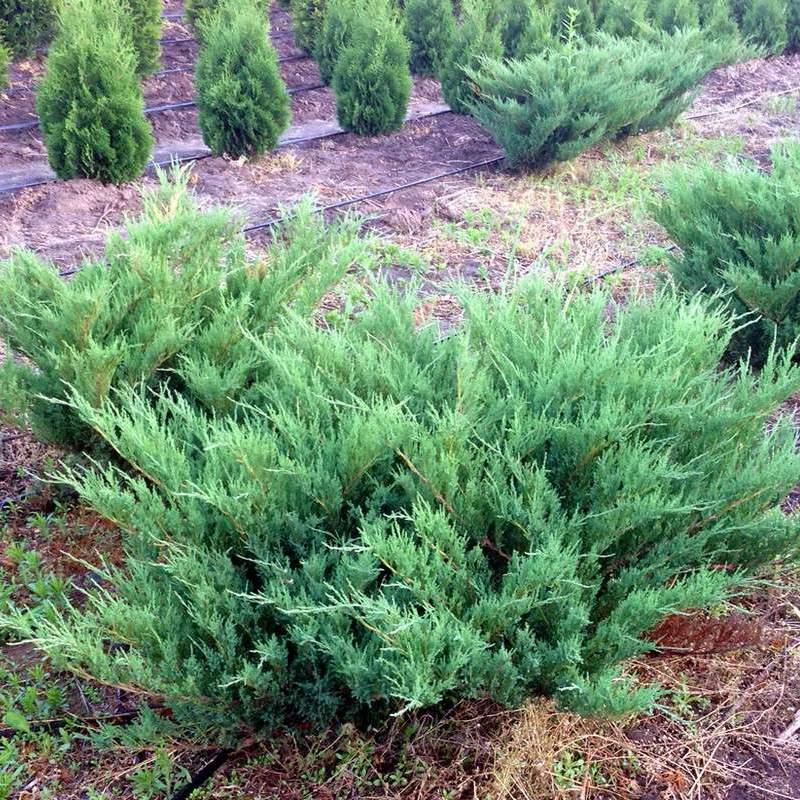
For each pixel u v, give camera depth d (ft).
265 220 21.94
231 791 8.39
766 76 38.19
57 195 21.83
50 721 9.11
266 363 11.64
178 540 8.34
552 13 32.48
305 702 8.07
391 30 28.43
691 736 8.88
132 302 12.07
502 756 8.32
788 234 14.56
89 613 7.95
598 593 8.84
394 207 23.13
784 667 9.64
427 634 7.14
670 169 20.10
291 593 8.09
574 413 9.36
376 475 8.91
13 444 13.37
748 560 9.25
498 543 8.46
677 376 9.48
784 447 9.12
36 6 32.71
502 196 24.14
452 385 10.11
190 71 34.99
